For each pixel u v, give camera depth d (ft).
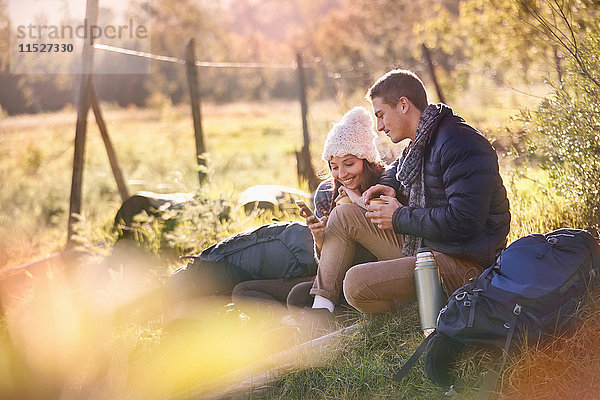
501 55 25.71
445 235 11.50
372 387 10.98
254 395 11.48
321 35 103.71
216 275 15.76
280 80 151.33
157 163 48.55
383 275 12.06
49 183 45.09
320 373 11.66
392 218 11.95
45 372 14.17
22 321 16.97
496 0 24.12
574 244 10.72
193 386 12.57
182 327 13.92
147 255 20.04
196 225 20.17
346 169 13.20
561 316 10.00
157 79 118.73
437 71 39.70
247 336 13.67
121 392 13.07
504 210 11.87
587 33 16.72
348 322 13.03
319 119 38.34
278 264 15.47
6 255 26.84
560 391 9.65
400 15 96.84
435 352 10.27
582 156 14.69
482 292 10.18
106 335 15.55
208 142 68.39
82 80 26.71
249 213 21.67
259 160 52.13
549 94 16.11
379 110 12.57
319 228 12.94
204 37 169.37
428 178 11.94
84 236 23.57
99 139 68.03
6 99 58.65
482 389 9.71
